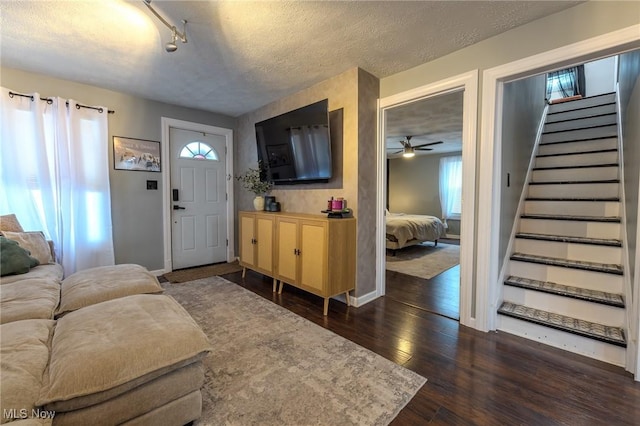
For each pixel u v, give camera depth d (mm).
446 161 7461
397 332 2217
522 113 2857
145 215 3588
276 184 3709
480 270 2215
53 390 941
